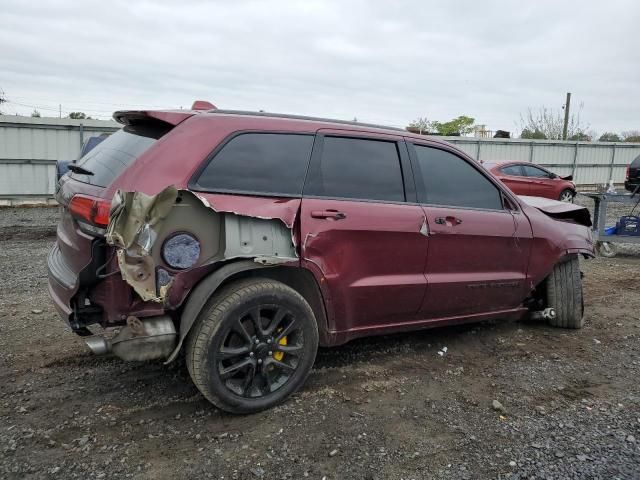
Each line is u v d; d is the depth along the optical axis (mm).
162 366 3830
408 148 3914
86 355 3994
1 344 4172
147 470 2602
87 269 2799
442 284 3898
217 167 3088
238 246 3074
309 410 3250
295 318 3238
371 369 3898
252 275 3273
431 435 3008
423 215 3783
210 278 2992
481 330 4859
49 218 12469
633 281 7000
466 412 3293
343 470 2654
